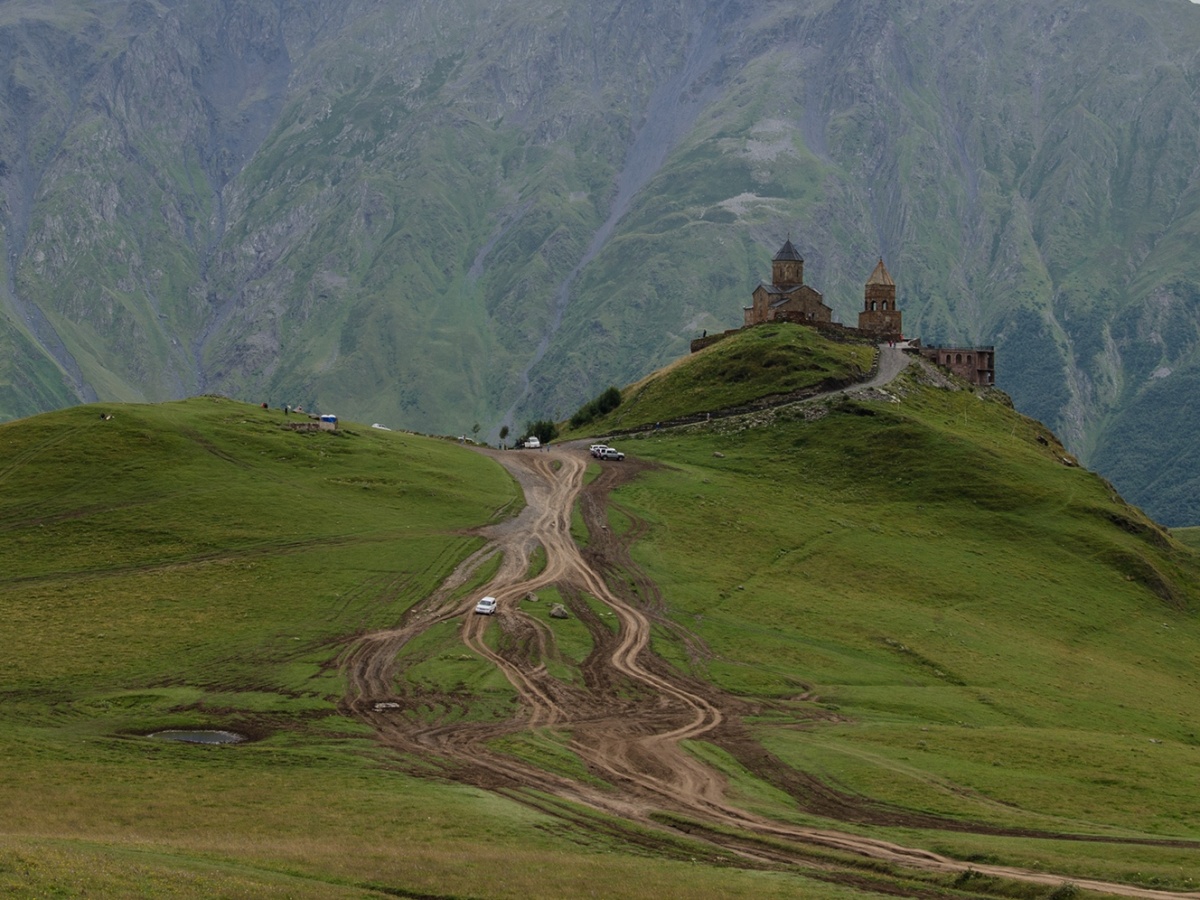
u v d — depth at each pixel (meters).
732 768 115.50
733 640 163.75
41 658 145.50
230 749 114.88
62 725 123.69
